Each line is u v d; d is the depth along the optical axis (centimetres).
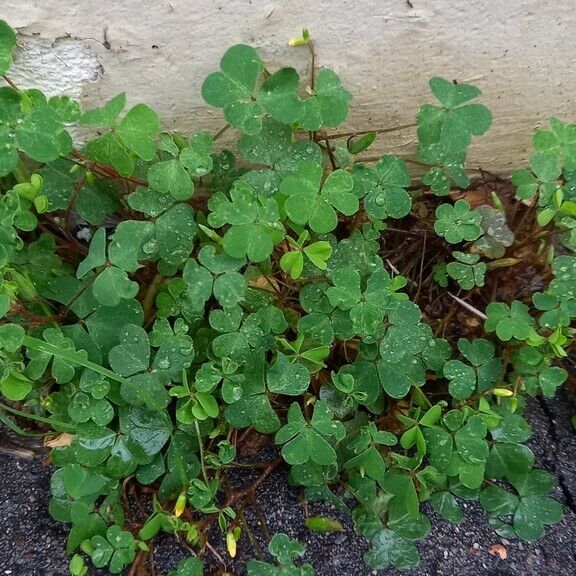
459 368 17
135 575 16
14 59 16
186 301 18
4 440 19
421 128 17
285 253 16
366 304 16
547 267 20
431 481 17
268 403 17
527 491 18
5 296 15
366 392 17
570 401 20
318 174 16
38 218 18
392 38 16
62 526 17
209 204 17
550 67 18
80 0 15
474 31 16
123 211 19
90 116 16
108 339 17
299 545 16
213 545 17
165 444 18
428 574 17
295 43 16
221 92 16
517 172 18
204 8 15
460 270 19
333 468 17
